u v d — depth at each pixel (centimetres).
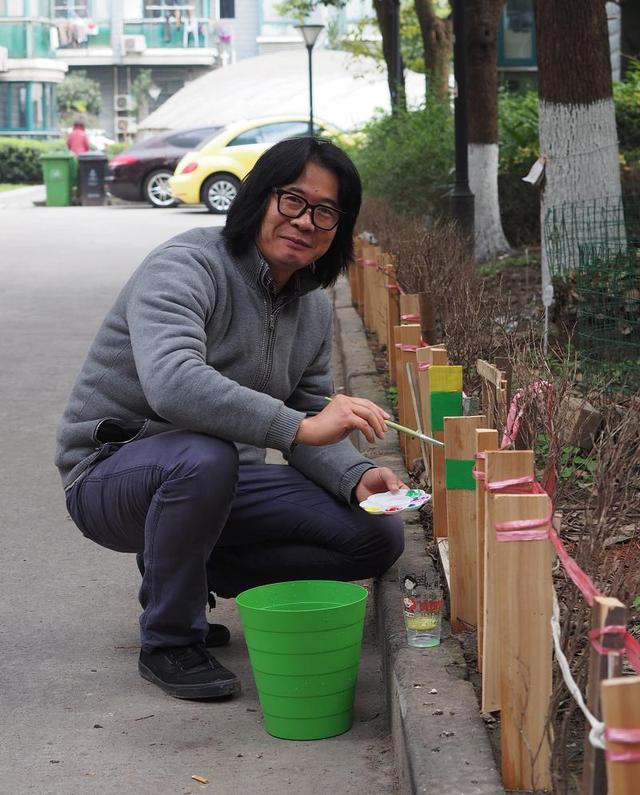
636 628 315
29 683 370
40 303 1216
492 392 353
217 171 2375
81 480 367
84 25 5319
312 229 351
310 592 356
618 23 1991
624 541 342
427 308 553
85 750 326
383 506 340
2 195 3127
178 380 338
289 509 379
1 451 668
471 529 340
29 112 4338
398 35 1850
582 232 788
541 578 249
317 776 310
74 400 373
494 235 1258
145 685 369
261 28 5366
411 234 798
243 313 363
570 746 275
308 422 340
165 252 356
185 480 343
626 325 611
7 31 4300
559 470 372
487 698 281
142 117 5444
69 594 452
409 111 1574
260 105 2783
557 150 805
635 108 1460
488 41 1240
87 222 2192
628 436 347
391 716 331
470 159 1258
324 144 354
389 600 370
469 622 345
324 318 391
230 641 403
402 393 516
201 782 307
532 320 639
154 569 354
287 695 328
